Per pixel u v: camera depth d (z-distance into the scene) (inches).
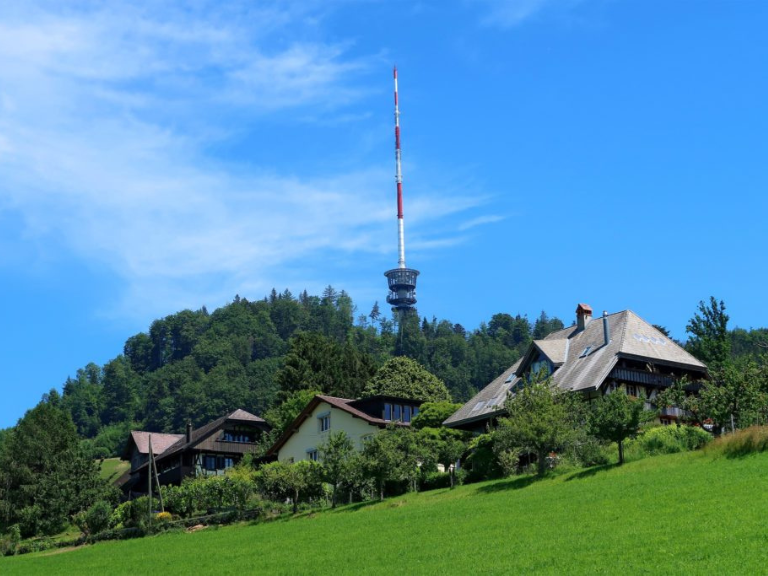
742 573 1031.0
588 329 2837.1
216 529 2288.4
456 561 1309.1
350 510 2146.9
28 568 2027.6
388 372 4082.2
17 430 3806.6
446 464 2333.9
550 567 1182.9
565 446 2110.0
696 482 1605.6
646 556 1163.3
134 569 1743.4
